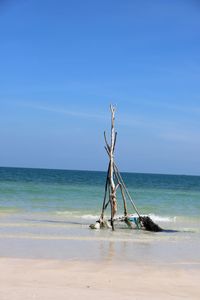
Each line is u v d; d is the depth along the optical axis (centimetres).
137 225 2467
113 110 2483
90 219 2959
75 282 1134
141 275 1248
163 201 4916
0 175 11156
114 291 1054
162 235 2241
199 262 1514
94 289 1065
